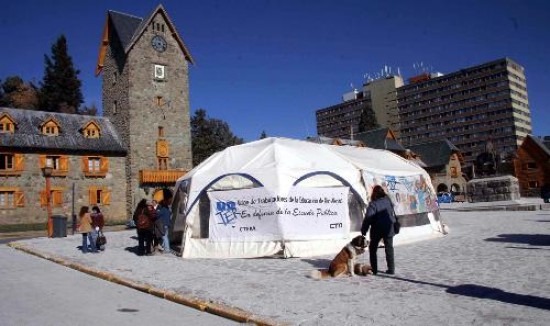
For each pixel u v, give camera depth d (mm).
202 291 8430
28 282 10336
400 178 16625
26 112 40594
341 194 14375
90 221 15656
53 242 20281
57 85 69438
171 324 6656
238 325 6547
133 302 8125
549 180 60844
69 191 39094
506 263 9859
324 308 6863
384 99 130000
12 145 36406
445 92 119750
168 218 15352
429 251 12547
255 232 13531
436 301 6984
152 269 11305
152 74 44531
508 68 111438
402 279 8859
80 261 13289
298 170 14195
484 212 27438
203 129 73688
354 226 14461
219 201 14312
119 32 44688
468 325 5719
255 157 14891
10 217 36188
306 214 13672
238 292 8211
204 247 13992
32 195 37281
